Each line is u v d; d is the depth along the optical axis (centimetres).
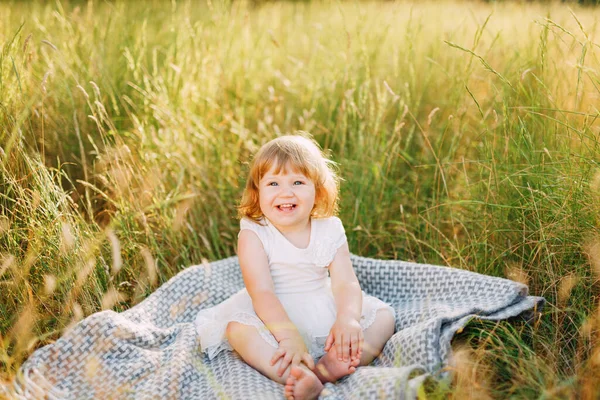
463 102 326
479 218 283
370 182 322
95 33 358
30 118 286
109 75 350
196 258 294
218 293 256
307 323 222
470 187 298
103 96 335
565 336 217
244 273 229
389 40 420
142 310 236
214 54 376
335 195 244
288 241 232
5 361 200
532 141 277
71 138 322
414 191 329
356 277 247
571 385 182
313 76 418
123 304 259
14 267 224
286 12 560
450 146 342
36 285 236
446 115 357
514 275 253
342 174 331
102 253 263
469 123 354
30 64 284
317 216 241
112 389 202
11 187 239
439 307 222
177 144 328
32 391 190
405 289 253
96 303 242
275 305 216
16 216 240
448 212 303
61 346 209
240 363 209
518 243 260
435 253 291
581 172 241
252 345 207
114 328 216
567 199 239
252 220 237
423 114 374
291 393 188
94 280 240
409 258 305
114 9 381
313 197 230
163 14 436
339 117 340
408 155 341
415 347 197
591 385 179
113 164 306
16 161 255
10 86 280
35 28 367
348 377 199
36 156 260
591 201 235
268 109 381
